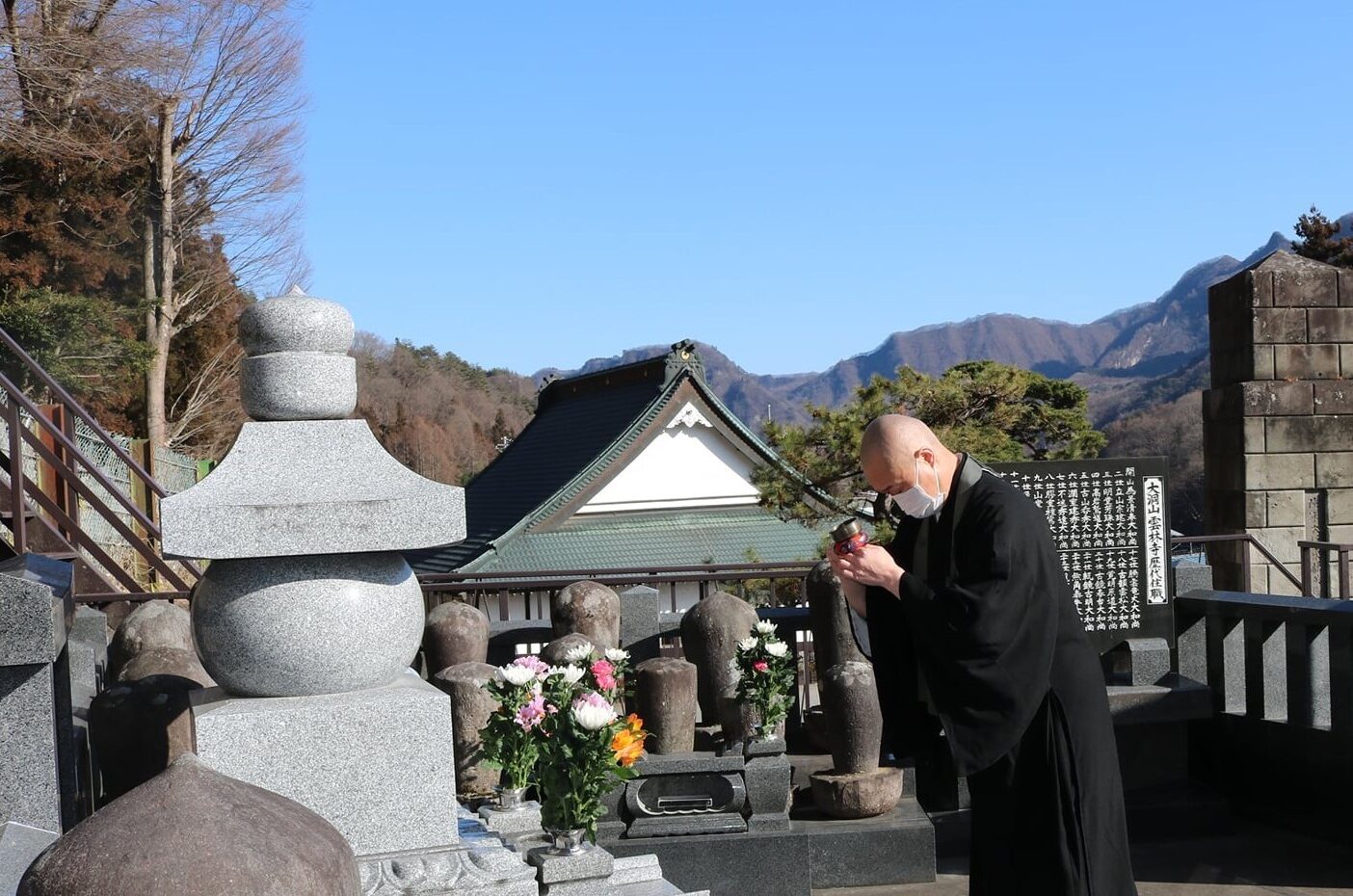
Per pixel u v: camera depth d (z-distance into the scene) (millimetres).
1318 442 10594
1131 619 6270
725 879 5082
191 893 1319
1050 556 3143
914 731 3379
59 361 21453
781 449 13961
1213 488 11109
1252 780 5934
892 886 5254
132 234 24781
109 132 24047
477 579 7699
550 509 21203
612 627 6496
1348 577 9180
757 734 5250
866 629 3578
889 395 13906
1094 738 3115
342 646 3604
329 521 3576
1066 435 17828
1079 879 3035
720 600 6156
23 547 7156
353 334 3961
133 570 15891
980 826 3240
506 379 78312
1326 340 10672
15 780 3523
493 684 4656
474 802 5121
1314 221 28375
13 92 21172
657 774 5176
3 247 22312
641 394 22812
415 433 53938
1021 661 3029
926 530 3334
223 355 28344
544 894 3912
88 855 1347
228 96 26734
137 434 25578
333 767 3559
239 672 3594
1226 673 6133
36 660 3490
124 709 4316
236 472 3672
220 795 1444
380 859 3572
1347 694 5379
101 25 22641
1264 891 5012
